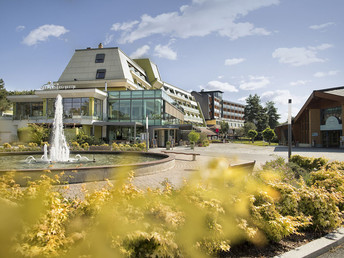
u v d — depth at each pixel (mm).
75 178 7641
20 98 35500
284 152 25594
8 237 2150
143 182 8172
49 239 2334
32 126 27750
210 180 3926
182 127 32250
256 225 3477
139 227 2570
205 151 26125
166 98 35938
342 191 5094
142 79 47562
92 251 2301
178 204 3178
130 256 2426
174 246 2529
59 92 31719
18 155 16031
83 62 41531
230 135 81562
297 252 3338
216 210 3096
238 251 3289
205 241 2924
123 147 19219
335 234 4035
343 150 29281
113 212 2617
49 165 11453
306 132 41781
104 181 7953
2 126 8477
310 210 4180
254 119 87500
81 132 27297
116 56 41219
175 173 10266
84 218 2658
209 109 96875
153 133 32156
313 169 9867
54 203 2695
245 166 7172
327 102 37094
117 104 33656
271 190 4234
